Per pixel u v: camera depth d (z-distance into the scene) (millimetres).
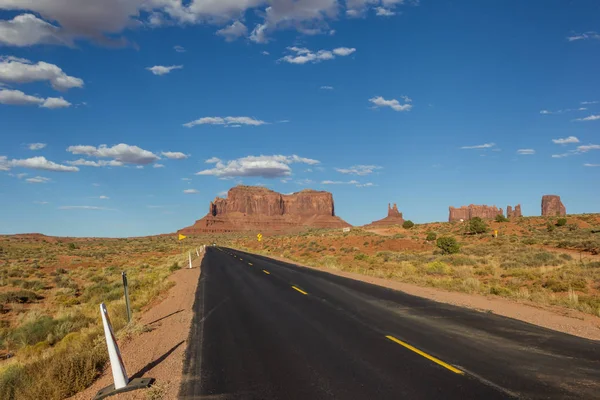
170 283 23016
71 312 17016
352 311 12773
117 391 6789
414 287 18000
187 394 6539
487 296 15086
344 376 6973
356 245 57969
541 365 7129
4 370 8578
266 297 16469
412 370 7105
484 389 6137
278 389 6543
